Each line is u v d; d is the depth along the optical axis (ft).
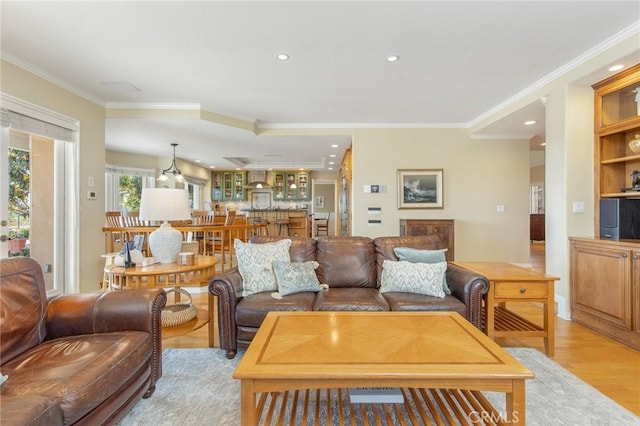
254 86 12.11
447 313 6.43
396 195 17.53
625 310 8.29
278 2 7.09
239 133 16.89
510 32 8.33
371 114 15.75
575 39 8.70
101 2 7.08
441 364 4.35
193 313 8.54
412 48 9.18
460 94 12.98
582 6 7.25
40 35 8.49
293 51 9.36
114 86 12.10
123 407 4.94
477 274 7.73
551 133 11.11
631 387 6.34
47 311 5.69
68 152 12.20
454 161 17.49
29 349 5.09
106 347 4.97
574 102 10.37
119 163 22.18
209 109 14.69
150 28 8.14
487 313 7.79
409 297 7.79
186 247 10.88
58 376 4.09
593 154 10.37
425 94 12.96
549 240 11.14
